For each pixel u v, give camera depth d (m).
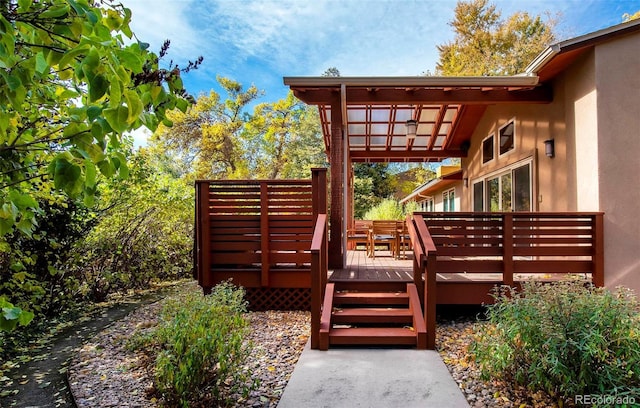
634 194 4.95
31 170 2.10
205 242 5.48
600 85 5.05
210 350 2.76
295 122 24.97
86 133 1.45
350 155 10.95
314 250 3.99
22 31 1.46
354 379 3.17
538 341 2.74
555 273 5.05
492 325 3.40
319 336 3.93
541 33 19.33
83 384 3.25
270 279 5.48
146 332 4.29
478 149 9.69
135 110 1.22
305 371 3.34
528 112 6.90
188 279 8.84
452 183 14.32
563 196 5.80
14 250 4.24
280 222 5.45
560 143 5.87
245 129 24.19
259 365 3.57
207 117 23.81
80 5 1.31
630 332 2.58
